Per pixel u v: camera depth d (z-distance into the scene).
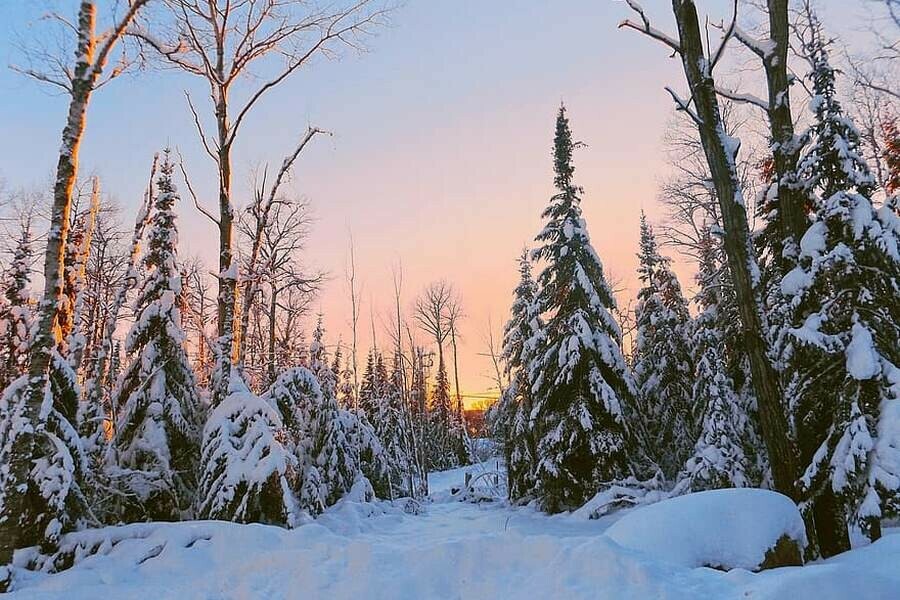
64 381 9.59
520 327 28.19
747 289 9.12
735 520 6.29
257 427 11.76
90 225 17.36
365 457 24.78
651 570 5.03
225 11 13.49
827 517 9.03
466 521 19.05
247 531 8.52
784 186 10.96
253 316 26.42
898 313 9.73
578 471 19.91
